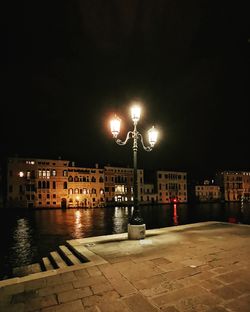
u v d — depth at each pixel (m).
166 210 58.84
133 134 9.59
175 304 4.13
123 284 4.98
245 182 104.44
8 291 4.89
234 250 7.27
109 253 7.23
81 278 5.37
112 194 75.69
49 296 4.61
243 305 4.06
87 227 29.78
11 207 60.84
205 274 5.36
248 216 44.84
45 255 16.98
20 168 62.81
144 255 6.91
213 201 95.50
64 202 67.44
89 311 4.03
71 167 69.88
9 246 19.77
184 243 8.29
